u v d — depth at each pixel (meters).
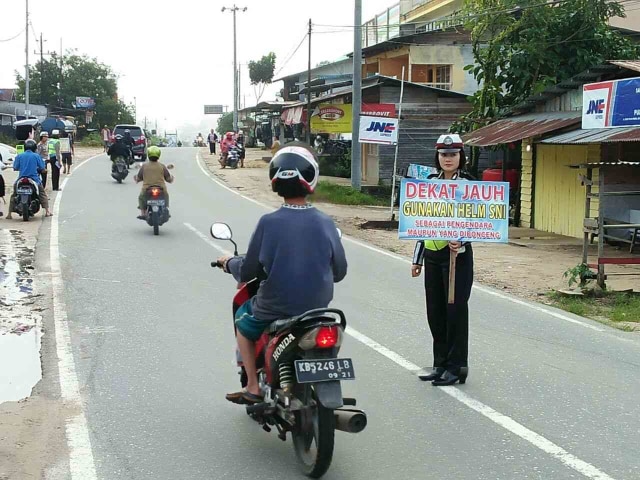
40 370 6.78
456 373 6.49
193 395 6.12
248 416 5.67
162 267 11.69
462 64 31.64
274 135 54.53
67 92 76.50
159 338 7.79
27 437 5.19
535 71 20.67
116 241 14.12
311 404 4.54
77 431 5.32
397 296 10.20
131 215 18.02
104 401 5.96
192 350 7.37
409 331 8.30
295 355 4.54
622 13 21.41
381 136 19.03
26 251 12.94
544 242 16.53
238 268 5.07
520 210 20.03
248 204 21.41
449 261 6.45
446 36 31.55
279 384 4.73
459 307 6.39
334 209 22.70
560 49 20.66
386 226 18.55
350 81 34.56
